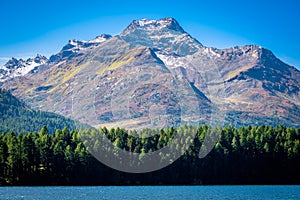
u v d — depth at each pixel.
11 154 129.75
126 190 115.12
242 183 147.12
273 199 95.06
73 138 140.38
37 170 130.38
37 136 143.38
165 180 135.75
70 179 131.50
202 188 125.62
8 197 93.44
